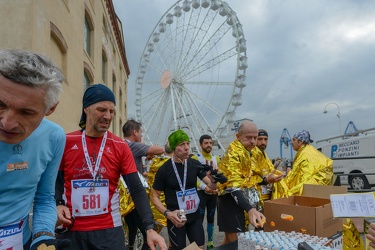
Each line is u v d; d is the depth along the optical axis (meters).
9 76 0.95
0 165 1.19
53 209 1.50
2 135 1.07
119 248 1.96
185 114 18.22
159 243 1.74
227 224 3.01
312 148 3.53
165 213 2.72
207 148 5.53
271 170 3.98
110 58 14.84
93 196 1.92
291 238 1.76
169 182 2.92
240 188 2.75
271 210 2.16
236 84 15.91
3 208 1.24
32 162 1.29
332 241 1.77
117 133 17.83
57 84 1.08
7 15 4.82
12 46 4.76
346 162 11.16
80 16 8.54
